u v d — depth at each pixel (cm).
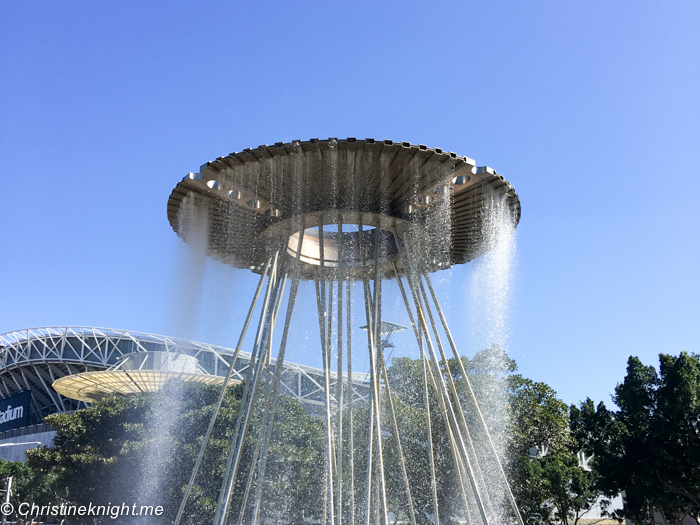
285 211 1209
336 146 988
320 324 1185
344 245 1412
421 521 2484
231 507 2427
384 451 2409
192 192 1165
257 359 1168
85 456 2869
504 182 1116
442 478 2459
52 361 7394
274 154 1014
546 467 3150
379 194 1164
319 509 2559
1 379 8425
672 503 2912
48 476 3312
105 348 7400
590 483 3556
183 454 2692
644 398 3094
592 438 3319
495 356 2881
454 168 1053
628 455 3108
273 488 2489
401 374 2600
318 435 2773
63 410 7725
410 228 1247
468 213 1241
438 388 1195
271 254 1261
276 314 1211
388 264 1394
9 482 3484
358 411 2300
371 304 1228
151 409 3045
